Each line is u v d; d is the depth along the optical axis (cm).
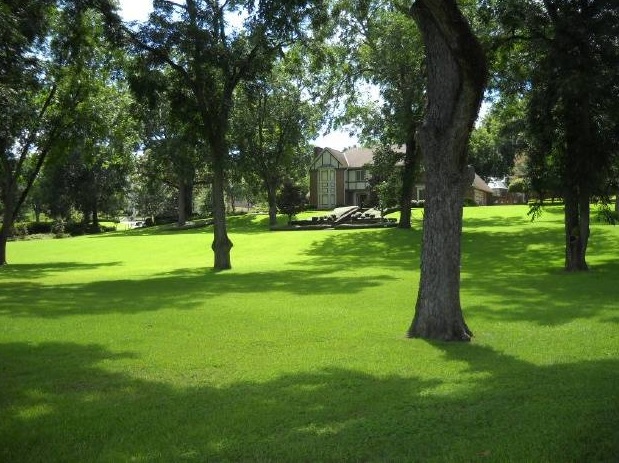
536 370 692
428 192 914
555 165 1992
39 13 2236
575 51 1805
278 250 3384
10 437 505
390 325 1025
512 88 2225
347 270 2205
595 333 912
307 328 1000
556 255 2662
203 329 1005
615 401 566
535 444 464
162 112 4709
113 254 3603
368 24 3241
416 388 628
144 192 7969
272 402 588
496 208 5409
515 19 1891
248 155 5309
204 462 447
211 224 6262
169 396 618
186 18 2216
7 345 890
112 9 2152
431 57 901
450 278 905
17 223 6894
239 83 2464
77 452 471
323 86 3550
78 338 941
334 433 499
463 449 459
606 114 1823
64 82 2880
